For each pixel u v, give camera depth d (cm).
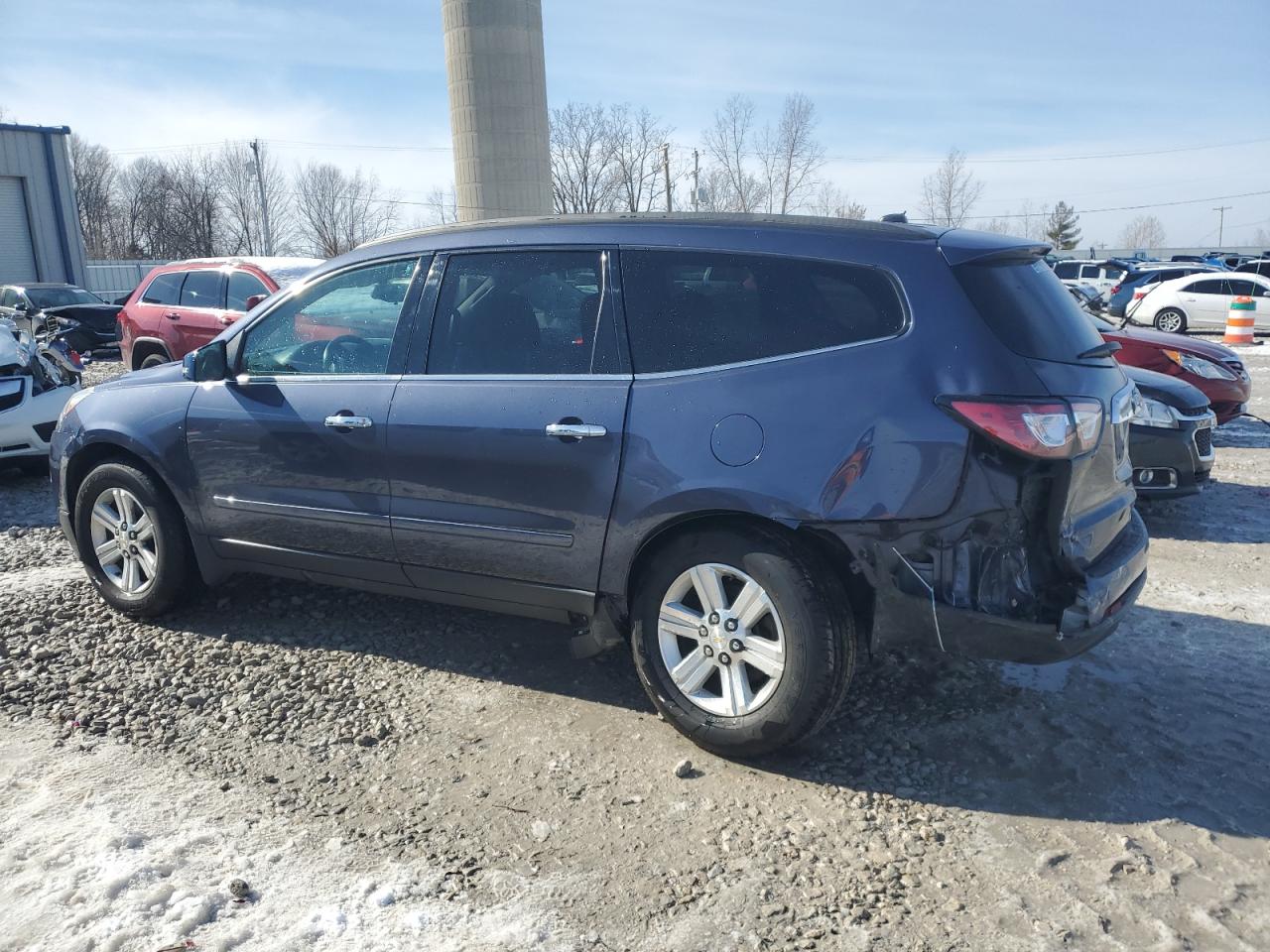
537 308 373
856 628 335
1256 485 796
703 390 334
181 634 453
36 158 2986
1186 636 464
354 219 5394
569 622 380
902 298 319
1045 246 361
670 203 4478
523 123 2105
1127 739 362
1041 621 314
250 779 331
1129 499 372
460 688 400
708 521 337
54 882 273
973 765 344
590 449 347
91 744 353
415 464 383
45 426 780
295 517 416
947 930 261
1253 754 352
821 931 261
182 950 248
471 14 2027
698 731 344
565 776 335
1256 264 3033
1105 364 350
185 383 449
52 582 529
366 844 296
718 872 285
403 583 406
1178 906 270
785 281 336
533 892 275
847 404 315
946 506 308
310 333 423
